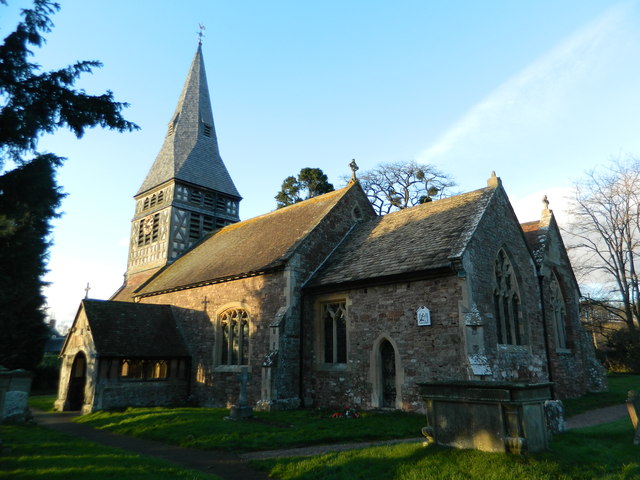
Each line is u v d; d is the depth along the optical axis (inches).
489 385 283.7
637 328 1168.8
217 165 1352.1
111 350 725.9
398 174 1528.1
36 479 283.6
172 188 1203.9
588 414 575.2
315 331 671.1
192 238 1211.9
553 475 247.0
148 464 331.3
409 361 548.7
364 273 625.0
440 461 280.7
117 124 355.3
